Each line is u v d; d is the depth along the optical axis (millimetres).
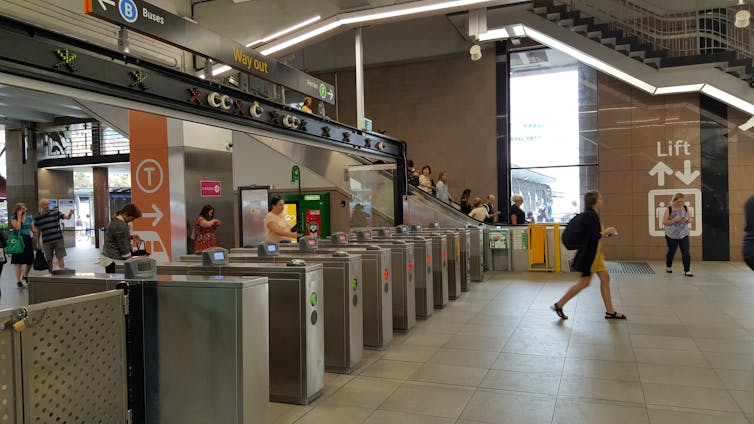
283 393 4125
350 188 11305
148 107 4789
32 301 3383
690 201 13156
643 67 11992
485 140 14836
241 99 5941
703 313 7000
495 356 5215
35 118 20125
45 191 22188
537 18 12422
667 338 5770
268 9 9984
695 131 13094
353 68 15836
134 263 3209
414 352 5414
